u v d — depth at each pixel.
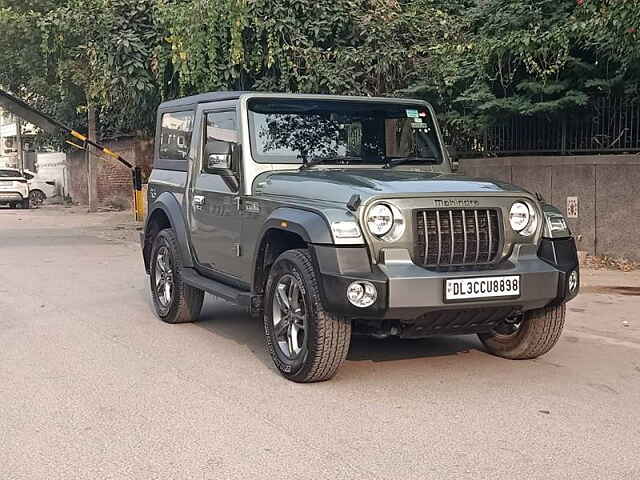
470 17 12.52
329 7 12.57
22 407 5.38
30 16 16.11
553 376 6.09
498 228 5.71
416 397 5.54
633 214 10.84
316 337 5.54
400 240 5.41
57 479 4.19
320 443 4.66
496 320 5.86
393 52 12.21
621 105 10.98
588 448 4.59
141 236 8.89
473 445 4.63
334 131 6.93
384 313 5.28
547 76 11.11
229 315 8.59
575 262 5.93
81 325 8.05
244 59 12.60
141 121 16.22
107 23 12.98
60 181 33.81
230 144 6.76
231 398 5.54
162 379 6.05
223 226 6.95
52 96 23.58
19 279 11.16
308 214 5.60
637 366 6.38
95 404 5.44
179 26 12.08
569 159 11.42
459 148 13.13
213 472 4.25
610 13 9.30
